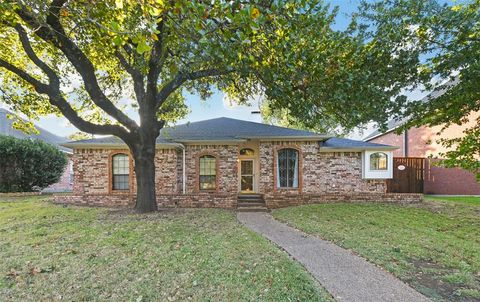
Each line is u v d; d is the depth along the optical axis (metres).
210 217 8.91
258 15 3.54
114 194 12.23
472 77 6.27
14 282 3.99
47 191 19.17
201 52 4.96
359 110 6.32
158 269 4.42
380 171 13.21
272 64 5.54
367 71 6.17
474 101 7.12
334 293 3.73
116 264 4.61
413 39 6.58
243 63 5.50
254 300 3.52
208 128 15.35
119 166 13.63
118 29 3.43
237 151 13.76
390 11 6.48
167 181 13.20
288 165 13.66
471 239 6.52
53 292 3.72
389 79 6.67
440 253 5.48
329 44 6.12
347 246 5.88
